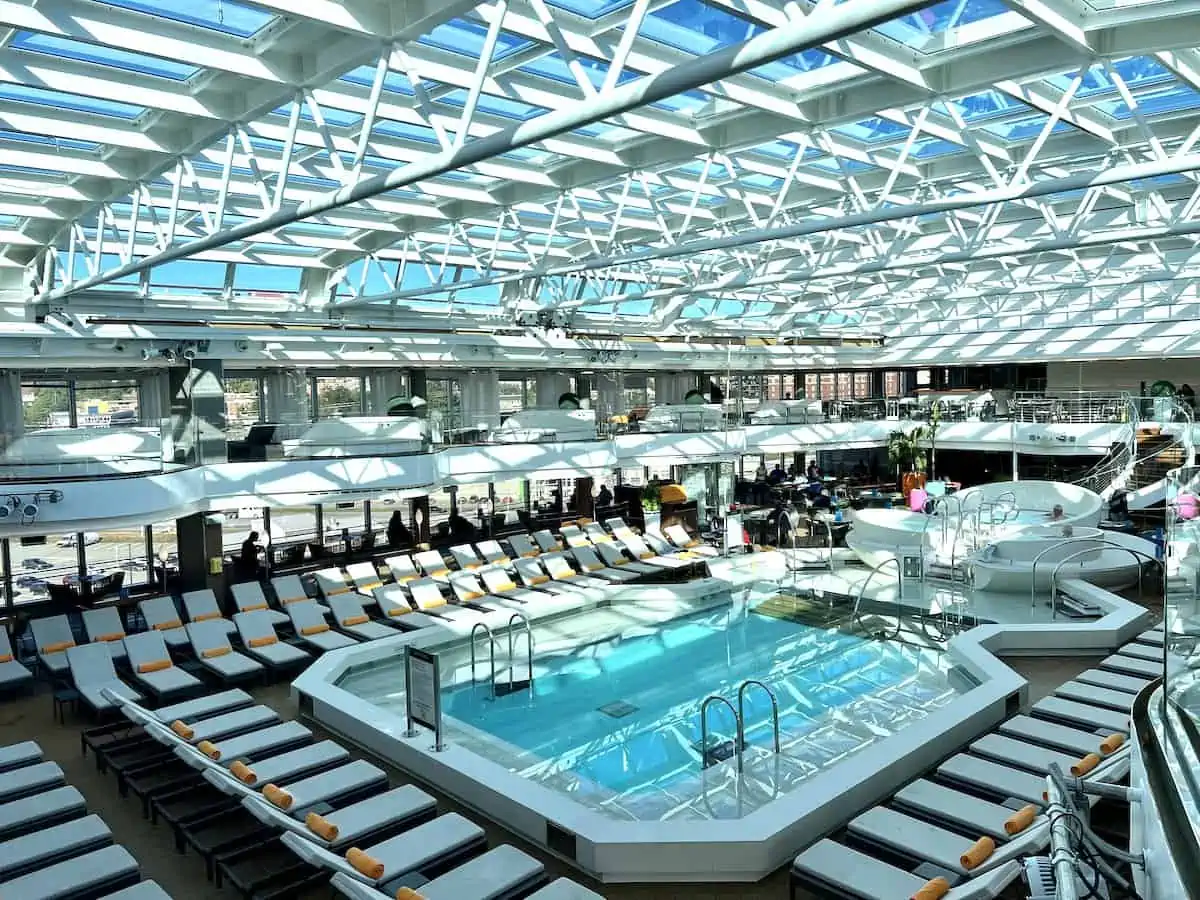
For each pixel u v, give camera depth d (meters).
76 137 9.71
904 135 12.30
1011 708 11.04
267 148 11.43
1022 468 35.22
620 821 8.10
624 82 9.59
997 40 8.96
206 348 18.41
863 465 37.09
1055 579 15.84
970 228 19.00
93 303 16.25
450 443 21.42
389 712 11.07
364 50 8.07
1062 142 12.92
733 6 7.07
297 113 8.96
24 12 6.72
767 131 11.36
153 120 10.09
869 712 11.74
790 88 10.37
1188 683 3.63
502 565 19.61
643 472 33.00
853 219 11.02
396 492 19.75
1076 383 34.03
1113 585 17.09
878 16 4.81
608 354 26.58
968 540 18.97
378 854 7.48
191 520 19.02
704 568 20.97
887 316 31.03
